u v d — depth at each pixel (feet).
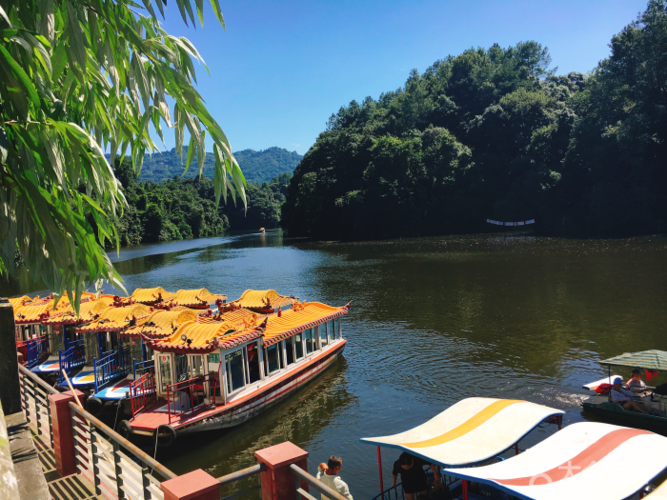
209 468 45.73
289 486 14.73
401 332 89.71
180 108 16.63
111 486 22.47
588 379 61.93
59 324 66.33
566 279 128.47
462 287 128.36
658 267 135.85
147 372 56.75
